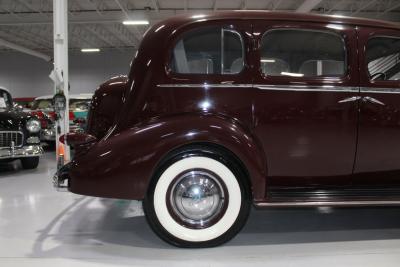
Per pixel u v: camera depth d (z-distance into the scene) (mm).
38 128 5418
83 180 2303
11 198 3760
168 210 2332
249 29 2465
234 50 2461
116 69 21266
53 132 8492
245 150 2273
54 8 5277
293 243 2482
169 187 2318
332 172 2527
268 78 2434
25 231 2750
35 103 9891
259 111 2418
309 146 2467
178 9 13711
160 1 12812
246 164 2279
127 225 2873
